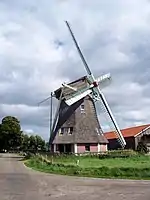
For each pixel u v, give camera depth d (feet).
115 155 177.68
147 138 220.84
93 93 203.92
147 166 121.39
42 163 145.07
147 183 81.66
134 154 183.73
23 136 427.33
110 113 201.77
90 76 203.41
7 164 158.61
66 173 108.27
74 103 201.77
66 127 200.54
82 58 205.36
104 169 106.83
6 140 410.31
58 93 209.67
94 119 203.10
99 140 199.62
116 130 201.16
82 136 196.65
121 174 100.48
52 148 204.74
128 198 58.23
